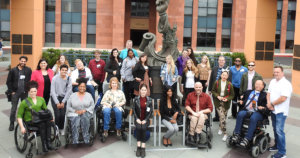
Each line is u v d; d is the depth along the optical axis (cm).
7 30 3609
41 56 1700
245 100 668
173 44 982
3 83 1388
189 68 861
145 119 637
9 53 2952
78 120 646
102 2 2966
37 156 603
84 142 646
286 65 2648
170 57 816
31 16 1551
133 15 3316
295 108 1059
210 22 3141
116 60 940
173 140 717
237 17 3016
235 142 649
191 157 616
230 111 998
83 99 668
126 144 682
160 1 936
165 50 1001
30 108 592
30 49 1564
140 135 623
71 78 798
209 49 3180
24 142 596
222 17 3136
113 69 938
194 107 693
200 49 3181
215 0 3105
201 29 3153
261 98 643
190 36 3141
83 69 815
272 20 1802
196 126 666
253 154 609
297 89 1292
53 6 3047
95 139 709
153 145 679
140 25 3328
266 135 652
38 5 1614
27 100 603
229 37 3167
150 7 3303
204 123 679
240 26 3023
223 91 739
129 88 877
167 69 812
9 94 757
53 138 648
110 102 713
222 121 721
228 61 2052
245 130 651
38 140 696
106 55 2020
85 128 650
